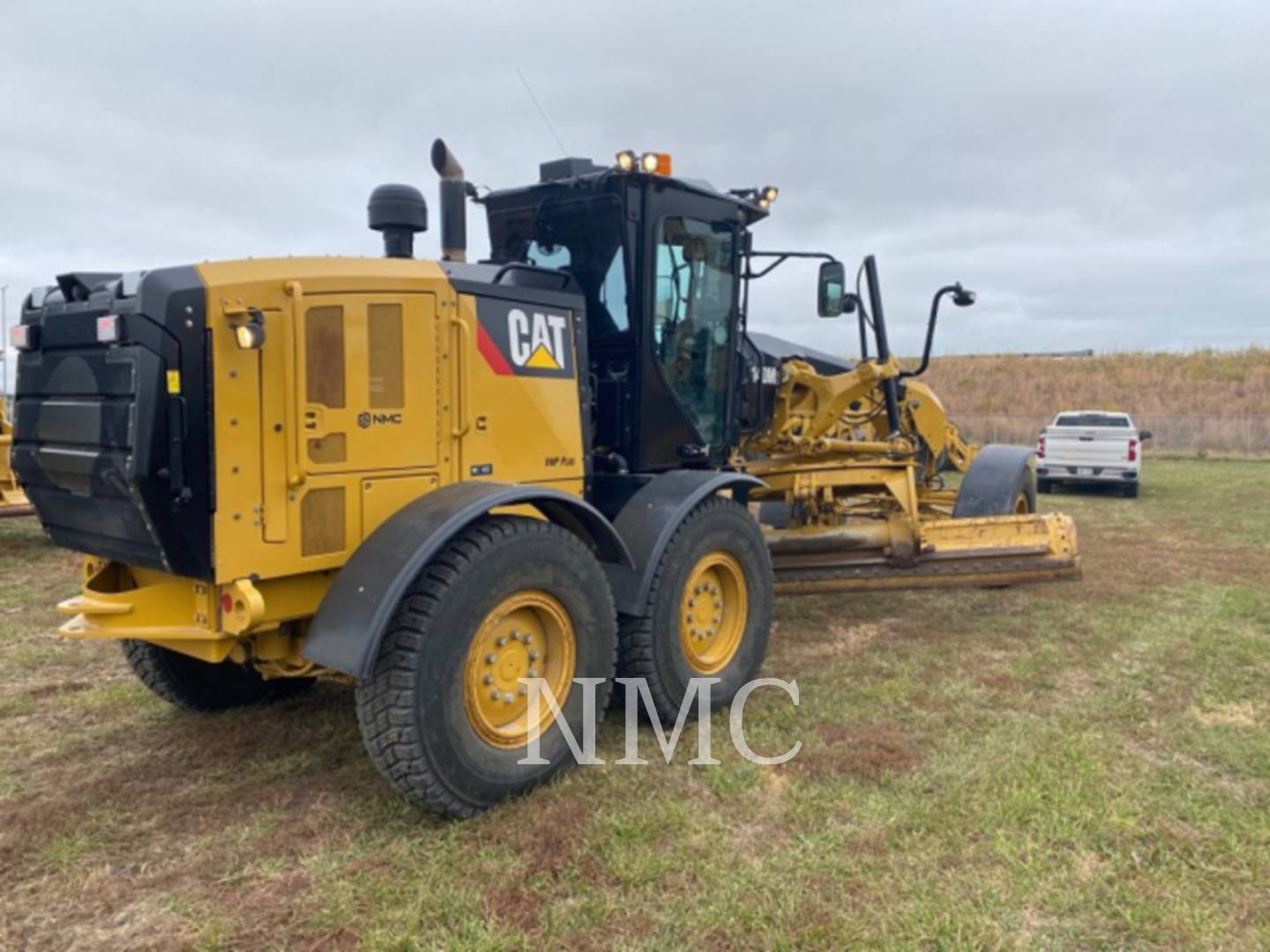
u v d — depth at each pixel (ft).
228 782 12.75
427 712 10.84
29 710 15.57
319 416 11.29
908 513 20.68
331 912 9.59
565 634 12.54
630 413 16.25
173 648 12.07
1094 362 131.03
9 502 31.01
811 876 10.21
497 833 11.14
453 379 12.59
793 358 22.58
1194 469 68.49
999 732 14.42
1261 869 10.41
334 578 11.85
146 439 10.15
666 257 16.39
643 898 9.81
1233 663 18.19
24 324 12.25
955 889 9.98
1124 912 9.57
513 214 17.25
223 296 10.50
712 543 15.14
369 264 11.89
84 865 10.61
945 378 129.80
